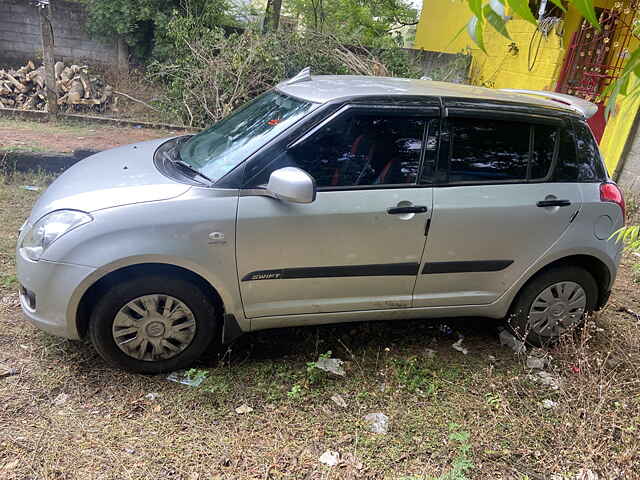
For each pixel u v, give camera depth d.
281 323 3.28
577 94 8.29
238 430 2.82
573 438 2.94
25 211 5.25
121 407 2.89
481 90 3.72
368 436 2.86
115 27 10.84
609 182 3.68
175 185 3.04
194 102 9.37
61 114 8.78
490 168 3.38
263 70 9.33
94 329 2.97
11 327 3.45
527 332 3.67
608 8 7.91
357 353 3.61
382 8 16.16
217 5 11.38
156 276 2.97
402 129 3.22
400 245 3.23
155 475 2.49
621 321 4.35
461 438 2.83
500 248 3.42
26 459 2.49
